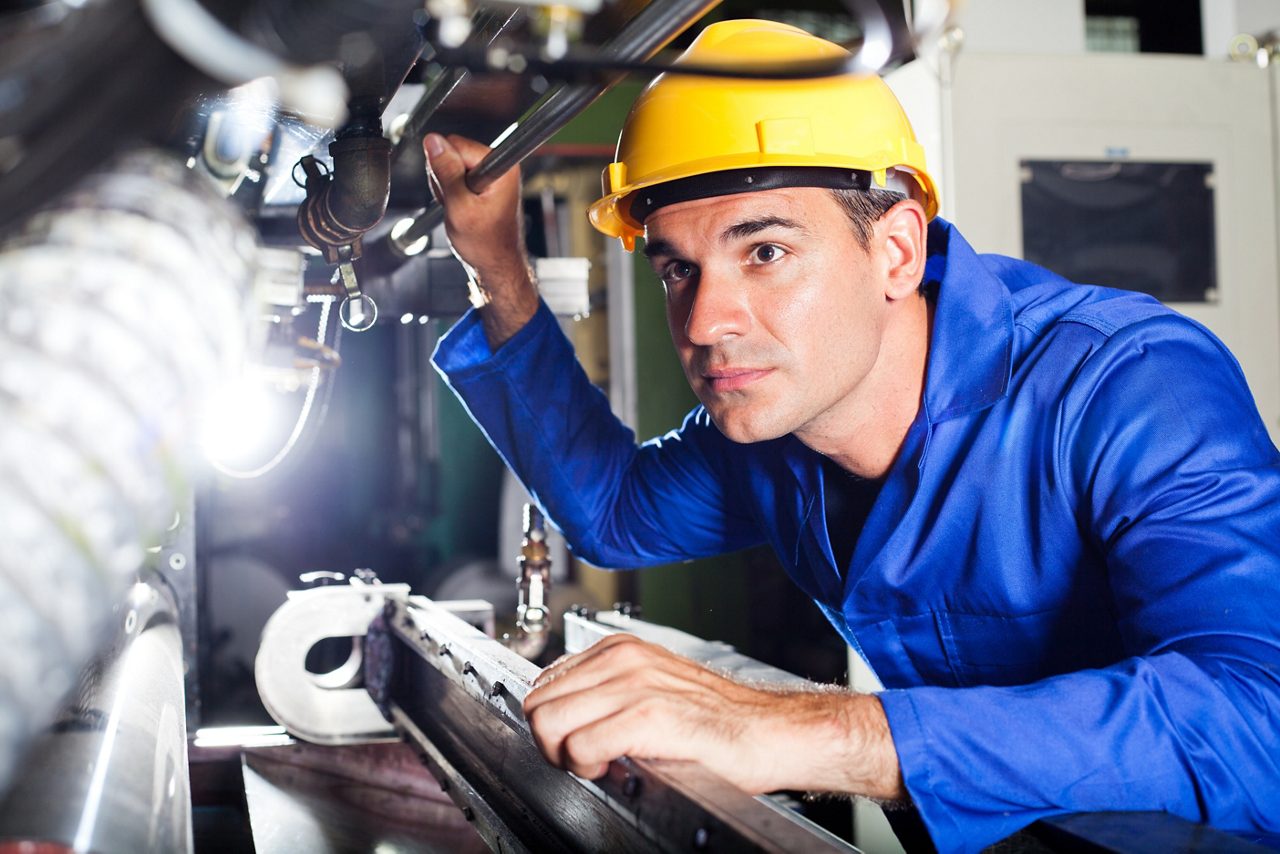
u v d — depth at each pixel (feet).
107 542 1.28
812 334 2.94
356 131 2.83
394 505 11.86
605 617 5.51
